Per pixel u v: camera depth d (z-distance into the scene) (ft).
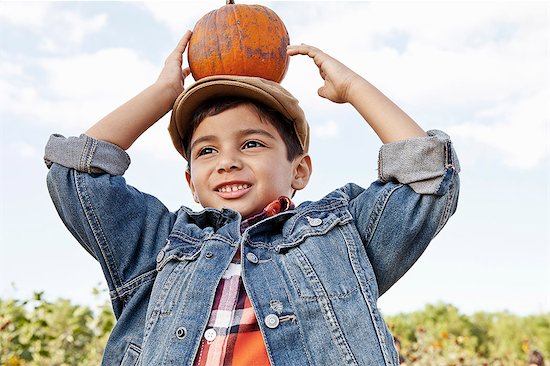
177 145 8.99
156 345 7.12
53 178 8.22
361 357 6.87
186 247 7.72
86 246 8.38
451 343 31.71
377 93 8.23
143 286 7.97
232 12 8.87
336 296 7.09
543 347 42.22
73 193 8.08
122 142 8.45
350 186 8.57
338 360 6.82
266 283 7.16
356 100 8.26
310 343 6.88
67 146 8.21
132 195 8.28
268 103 8.26
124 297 8.01
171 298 7.34
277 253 7.44
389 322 30.55
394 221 7.61
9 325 21.17
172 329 7.08
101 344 23.44
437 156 7.61
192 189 8.82
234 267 7.46
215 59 8.66
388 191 7.70
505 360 38.60
